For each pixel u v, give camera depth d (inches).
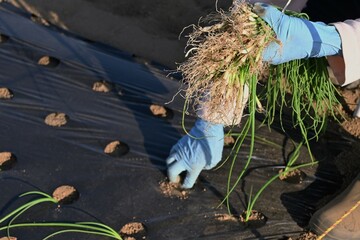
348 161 80.2
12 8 95.7
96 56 89.4
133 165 78.6
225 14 66.6
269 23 64.4
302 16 69.5
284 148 80.8
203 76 64.8
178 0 102.9
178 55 94.4
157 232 73.9
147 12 100.7
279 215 75.7
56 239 72.7
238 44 63.6
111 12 100.0
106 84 86.0
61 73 86.9
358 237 73.4
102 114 82.8
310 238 74.3
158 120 82.6
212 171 78.5
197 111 69.3
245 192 77.1
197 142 72.6
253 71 65.1
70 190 76.5
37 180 77.0
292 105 77.3
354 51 66.6
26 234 72.9
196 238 73.7
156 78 87.1
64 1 100.5
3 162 78.4
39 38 91.3
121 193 76.4
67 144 80.0
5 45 89.8
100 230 73.0
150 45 95.7
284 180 78.5
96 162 78.7
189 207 75.7
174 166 75.2
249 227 74.8
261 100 82.7
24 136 80.4
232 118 68.0
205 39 65.4
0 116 82.0
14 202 75.2
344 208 73.7
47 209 74.8
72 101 84.0
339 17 84.8
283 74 75.2
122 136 80.9
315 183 78.4
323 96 76.9
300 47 65.9
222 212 75.5
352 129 83.4
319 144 81.4
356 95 87.1
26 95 84.1
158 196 76.4
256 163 79.4
